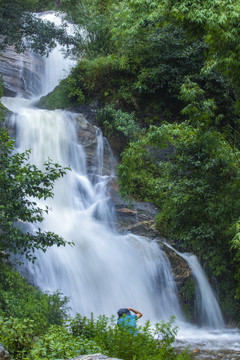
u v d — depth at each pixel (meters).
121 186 16.62
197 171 13.80
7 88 23.55
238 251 12.98
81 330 6.57
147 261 14.44
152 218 16.25
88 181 17.80
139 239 15.10
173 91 20.83
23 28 20.05
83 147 18.70
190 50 20.97
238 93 15.62
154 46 21.00
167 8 13.33
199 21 12.29
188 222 15.05
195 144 13.55
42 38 20.50
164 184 14.25
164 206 15.65
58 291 11.65
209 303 14.38
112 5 23.50
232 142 17.30
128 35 21.42
